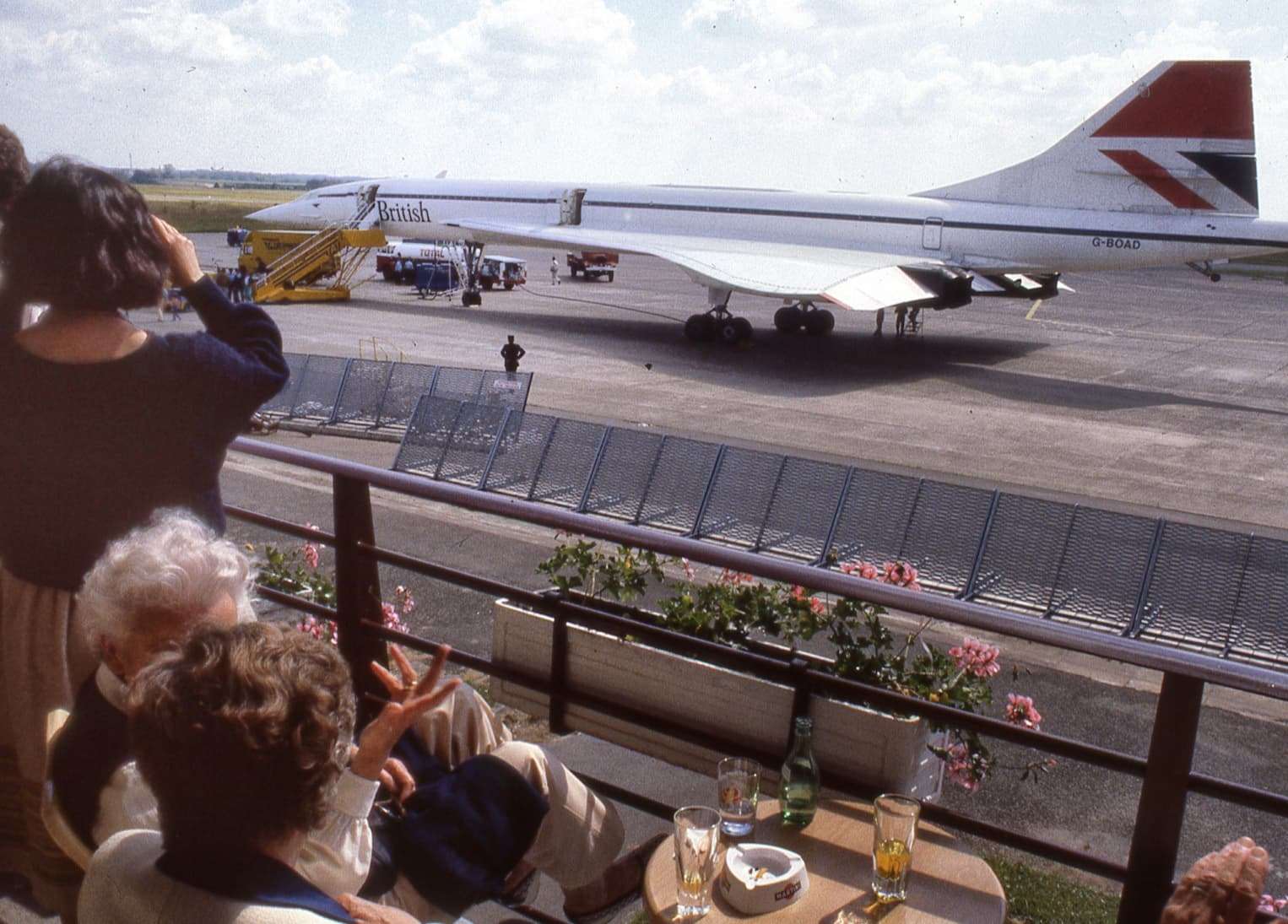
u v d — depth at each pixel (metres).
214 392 2.57
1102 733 8.84
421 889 2.84
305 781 1.74
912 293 32.94
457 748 3.34
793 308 39.81
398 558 4.02
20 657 2.62
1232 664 2.56
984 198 36.66
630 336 37.69
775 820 3.37
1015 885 5.81
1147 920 2.85
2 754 2.76
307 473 17.61
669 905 2.90
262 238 50.44
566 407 24.56
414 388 22.50
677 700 4.41
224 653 1.75
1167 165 33.09
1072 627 2.76
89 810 2.38
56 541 2.55
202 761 1.67
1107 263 34.41
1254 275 100.44
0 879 3.52
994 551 11.55
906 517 12.27
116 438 2.49
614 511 14.62
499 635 5.00
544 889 4.65
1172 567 10.59
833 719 4.07
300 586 6.85
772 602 4.76
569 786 3.16
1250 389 30.50
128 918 1.80
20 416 2.47
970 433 23.05
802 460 13.22
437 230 46.12
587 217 42.66
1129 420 25.16
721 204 39.88
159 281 2.56
